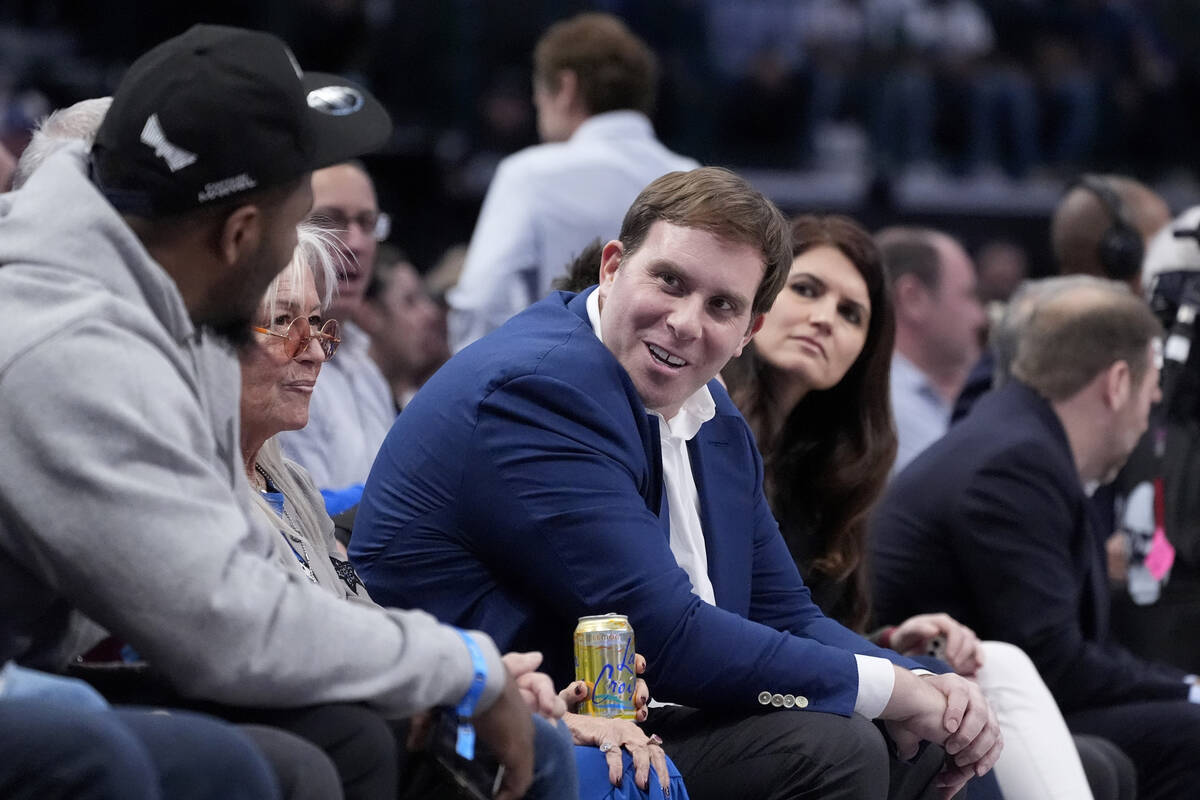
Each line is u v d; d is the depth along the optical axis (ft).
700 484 28.35
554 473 25.25
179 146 18.89
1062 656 35.83
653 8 105.70
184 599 17.84
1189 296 42.88
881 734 26.30
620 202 49.21
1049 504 36.17
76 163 19.39
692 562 27.61
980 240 109.19
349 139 21.02
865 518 34.53
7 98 81.10
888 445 34.47
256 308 20.04
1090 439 37.99
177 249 19.36
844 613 34.42
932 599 36.81
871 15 119.03
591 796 22.77
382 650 19.04
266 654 18.24
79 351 18.04
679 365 25.94
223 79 19.08
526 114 96.48
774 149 108.47
